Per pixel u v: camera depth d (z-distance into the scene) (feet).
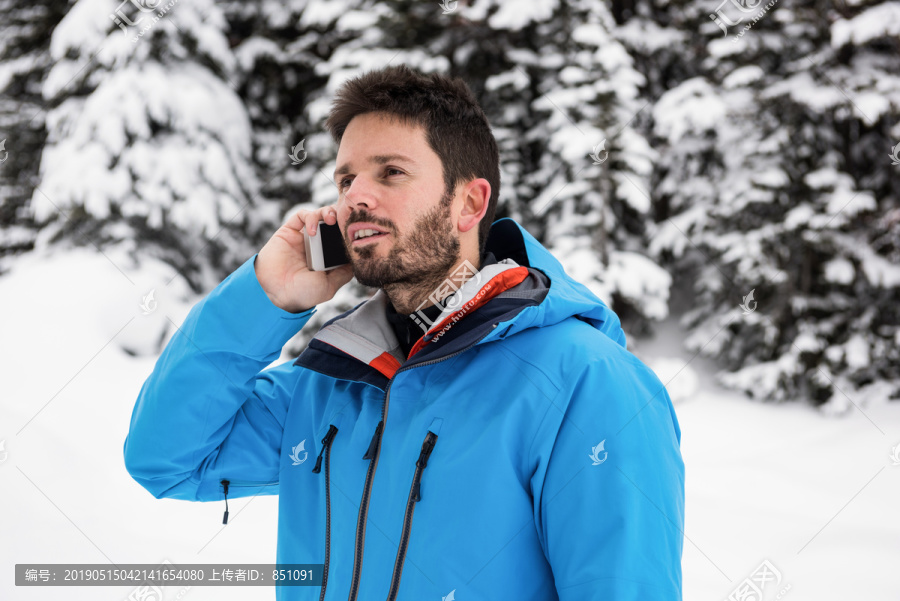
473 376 3.46
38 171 24.00
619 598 2.89
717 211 21.56
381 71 3.67
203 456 4.22
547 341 3.47
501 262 3.91
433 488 3.29
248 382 4.20
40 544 10.96
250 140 23.79
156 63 21.90
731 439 18.57
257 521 12.51
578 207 21.45
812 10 21.50
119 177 20.90
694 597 10.47
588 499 3.07
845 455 17.20
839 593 10.42
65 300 18.98
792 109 21.40
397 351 3.92
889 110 20.36
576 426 3.19
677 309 24.08
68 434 14.46
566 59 21.04
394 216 3.51
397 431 3.51
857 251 21.43
